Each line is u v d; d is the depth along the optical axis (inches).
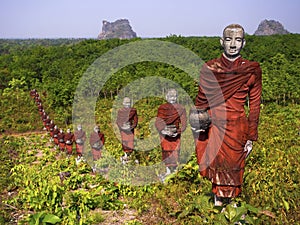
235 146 252.4
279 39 1793.8
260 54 1509.6
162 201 319.0
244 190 305.1
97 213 315.0
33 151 684.7
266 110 955.3
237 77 241.6
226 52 243.1
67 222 298.5
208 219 254.1
